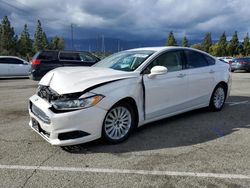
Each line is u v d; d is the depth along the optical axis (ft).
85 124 13.16
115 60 18.08
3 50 193.77
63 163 12.35
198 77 19.34
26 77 57.67
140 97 15.49
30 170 11.67
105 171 11.60
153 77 16.10
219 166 12.05
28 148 14.03
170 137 15.83
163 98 16.83
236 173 11.42
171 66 17.74
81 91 13.16
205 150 13.88
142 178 11.03
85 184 10.55
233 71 82.02
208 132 16.75
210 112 21.74
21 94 31.99
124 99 14.92
